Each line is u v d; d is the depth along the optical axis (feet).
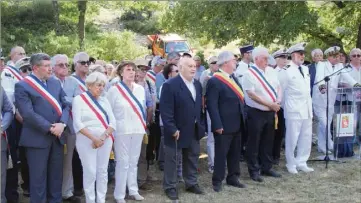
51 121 15.85
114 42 65.26
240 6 40.83
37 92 15.74
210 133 21.63
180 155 18.35
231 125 18.86
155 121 22.12
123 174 17.52
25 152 16.25
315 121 26.86
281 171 22.29
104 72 19.74
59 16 69.36
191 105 17.90
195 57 27.02
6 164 16.21
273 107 20.11
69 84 17.58
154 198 18.35
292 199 18.54
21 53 20.43
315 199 18.58
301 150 22.38
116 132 17.31
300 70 21.85
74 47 60.75
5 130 15.88
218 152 19.06
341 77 24.67
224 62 18.86
